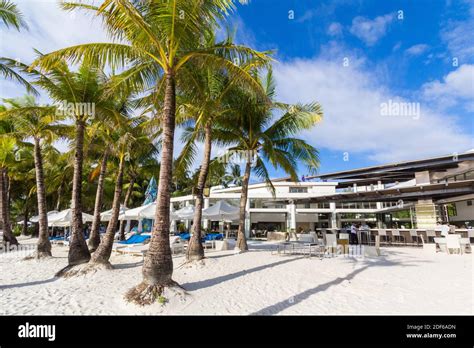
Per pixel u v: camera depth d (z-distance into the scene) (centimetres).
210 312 530
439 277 809
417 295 627
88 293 657
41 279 824
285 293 648
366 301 590
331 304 573
